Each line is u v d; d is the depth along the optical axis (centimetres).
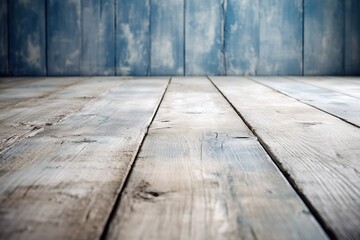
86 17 172
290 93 106
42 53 173
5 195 32
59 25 172
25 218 28
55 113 74
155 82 142
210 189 33
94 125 62
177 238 25
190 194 32
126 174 37
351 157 43
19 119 68
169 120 66
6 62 173
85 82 143
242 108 79
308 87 122
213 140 51
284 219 28
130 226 26
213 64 173
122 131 57
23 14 172
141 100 92
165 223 27
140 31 172
